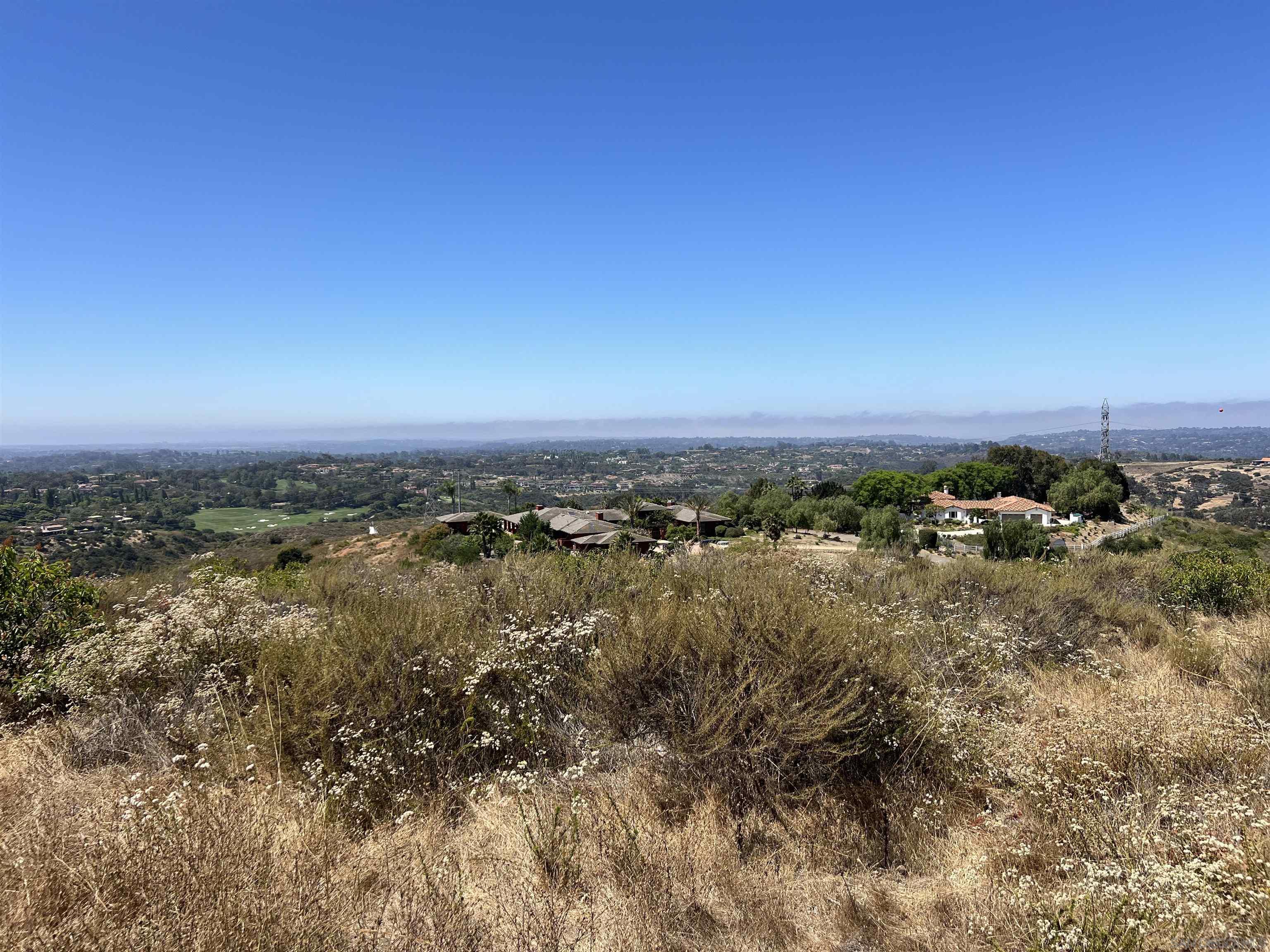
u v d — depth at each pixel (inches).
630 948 96.0
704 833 125.1
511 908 101.6
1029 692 194.4
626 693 150.3
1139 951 86.7
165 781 141.2
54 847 100.9
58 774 150.6
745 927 103.0
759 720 136.9
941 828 129.2
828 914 106.7
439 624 173.9
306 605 293.6
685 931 101.5
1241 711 175.5
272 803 124.0
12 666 204.8
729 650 145.9
